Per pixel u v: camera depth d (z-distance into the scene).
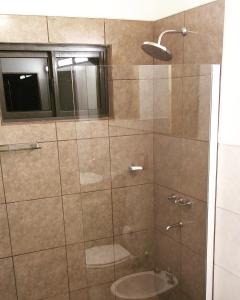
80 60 1.79
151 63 1.90
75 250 1.91
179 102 1.59
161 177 1.79
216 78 1.39
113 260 1.93
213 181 1.51
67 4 1.65
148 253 1.92
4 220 1.72
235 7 1.27
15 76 1.72
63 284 1.92
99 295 1.97
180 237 1.76
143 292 1.96
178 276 1.82
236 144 1.36
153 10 1.84
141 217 1.89
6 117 1.72
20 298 1.84
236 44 1.29
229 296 1.54
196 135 1.54
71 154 1.79
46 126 1.71
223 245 1.53
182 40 1.61
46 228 1.82
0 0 1.52
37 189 1.76
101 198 1.85
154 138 1.75
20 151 1.68
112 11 1.76
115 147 1.78
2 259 1.76
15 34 1.57
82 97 1.69
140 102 1.69
